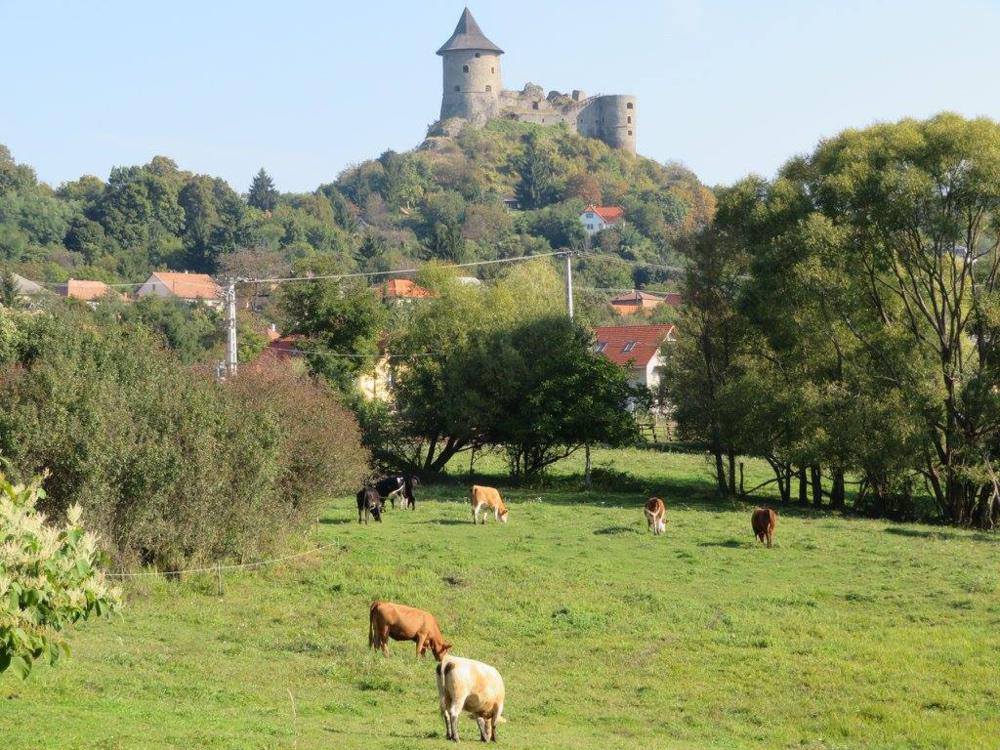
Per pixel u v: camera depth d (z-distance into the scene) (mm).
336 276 67625
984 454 46594
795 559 35344
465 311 62031
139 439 28609
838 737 18641
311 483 35844
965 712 20219
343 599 28500
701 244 56688
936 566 34031
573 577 31906
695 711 20172
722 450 58000
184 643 23312
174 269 164250
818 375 52906
